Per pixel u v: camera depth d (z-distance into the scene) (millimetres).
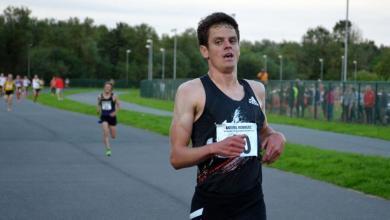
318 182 12852
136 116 35094
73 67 121562
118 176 13484
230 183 4316
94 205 10227
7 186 12070
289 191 11727
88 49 128875
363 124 31422
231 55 4352
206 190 4352
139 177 13336
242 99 4383
